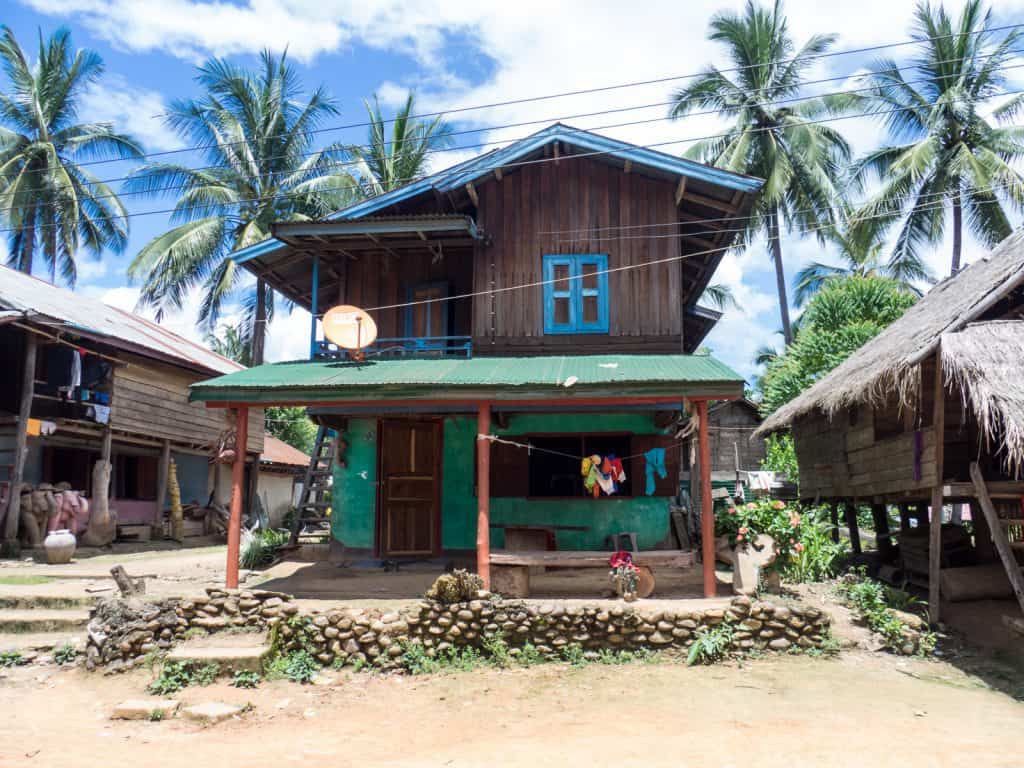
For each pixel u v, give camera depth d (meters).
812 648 8.36
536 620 8.33
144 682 7.62
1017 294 10.61
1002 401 8.01
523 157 12.72
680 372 9.42
